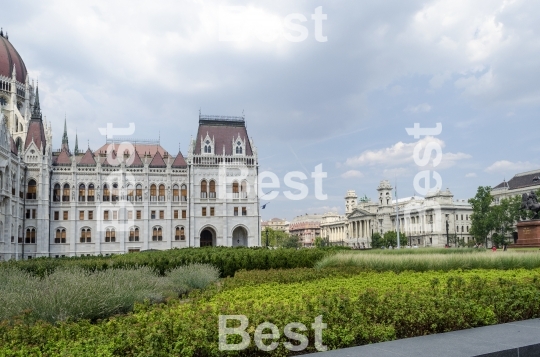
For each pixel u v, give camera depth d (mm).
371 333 16672
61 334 17094
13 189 102438
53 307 21844
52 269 42500
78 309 22297
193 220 116250
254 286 29781
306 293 24125
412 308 17734
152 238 115938
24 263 44531
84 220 113250
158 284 32062
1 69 127375
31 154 110062
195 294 27516
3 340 16516
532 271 34844
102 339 15344
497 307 18875
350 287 26750
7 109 126625
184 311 20250
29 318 20641
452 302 18078
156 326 15578
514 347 14391
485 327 17391
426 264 38094
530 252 41906
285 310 17656
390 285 27266
